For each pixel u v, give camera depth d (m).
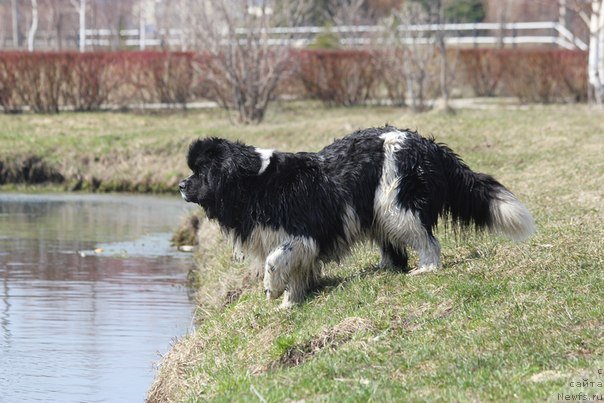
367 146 10.27
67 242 18.02
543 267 9.73
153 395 9.59
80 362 10.86
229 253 13.95
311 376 7.82
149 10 56.81
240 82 29.20
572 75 33.09
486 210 10.43
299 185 10.02
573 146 19.62
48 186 24.67
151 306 13.38
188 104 33.06
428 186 10.18
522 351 7.57
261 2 32.28
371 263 11.09
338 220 10.14
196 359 9.70
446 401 6.75
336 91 33.25
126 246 17.80
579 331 7.81
